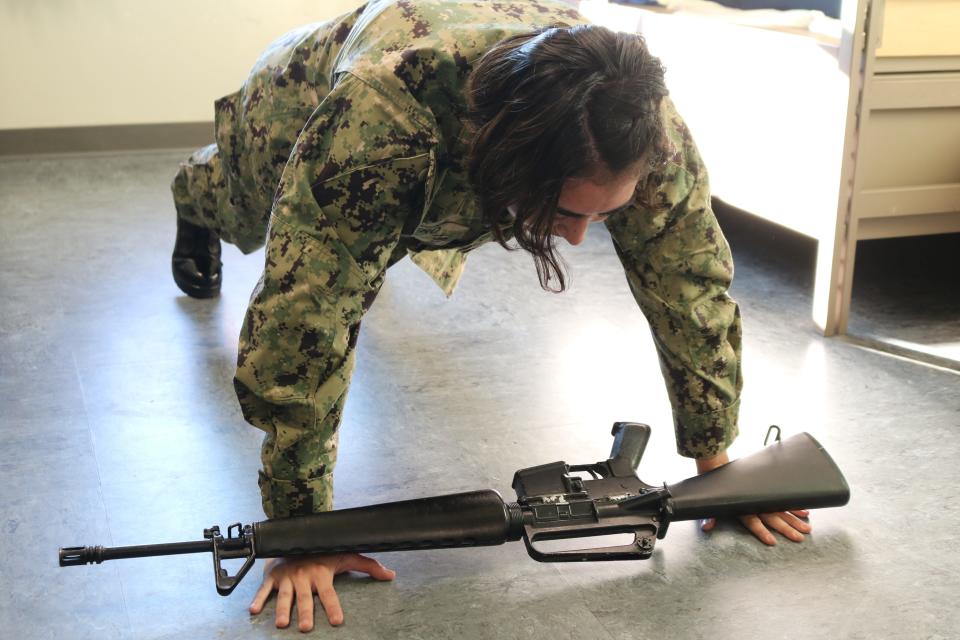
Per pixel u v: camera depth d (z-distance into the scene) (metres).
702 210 1.20
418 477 1.56
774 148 2.22
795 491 1.32
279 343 1.07
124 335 2.11
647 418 1.74
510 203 0.94
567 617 1.21
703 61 2.45
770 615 1.22
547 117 0.88
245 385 1.11
